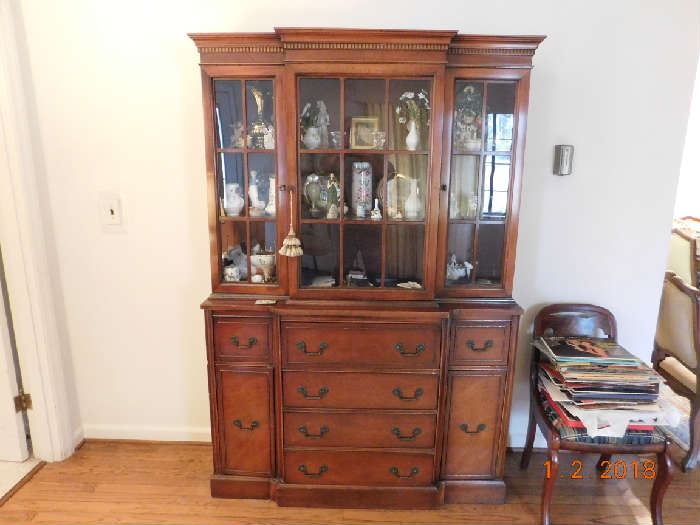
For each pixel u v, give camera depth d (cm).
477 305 174
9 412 202
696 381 201
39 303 197
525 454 206
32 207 192
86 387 220
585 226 204
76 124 196
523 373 218
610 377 167
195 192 201
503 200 175
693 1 183
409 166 169
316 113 166
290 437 179
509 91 167
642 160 197
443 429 180
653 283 209
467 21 187
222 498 187
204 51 162
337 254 175
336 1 186
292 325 169
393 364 171
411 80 162
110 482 196
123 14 187
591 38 187
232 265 183
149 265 208
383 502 182
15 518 176
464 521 178
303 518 178
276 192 172
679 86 191
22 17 187
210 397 180
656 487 170
